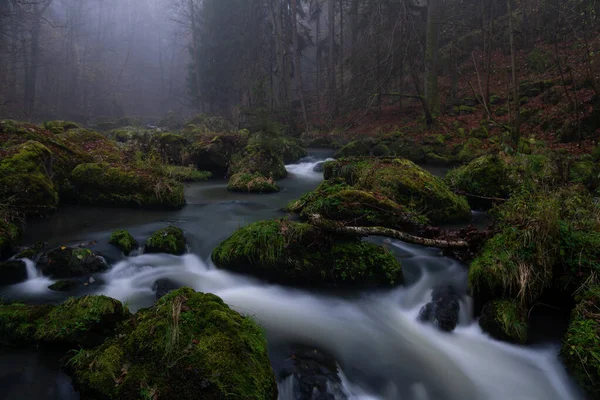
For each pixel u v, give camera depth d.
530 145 13.05
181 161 14.04
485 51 21.94
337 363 3.76
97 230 6.88
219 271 5.55
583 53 16.64
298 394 3.37
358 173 8.64
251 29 30.88
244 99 31.64
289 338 4.11
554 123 14.09
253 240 5.34
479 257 4.85
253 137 14.78
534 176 9.13
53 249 5.38
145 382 2.80
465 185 9.09
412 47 19.14
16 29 29.80
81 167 9.03
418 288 5.10
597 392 3.22
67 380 3.20
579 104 13.72
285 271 5.13
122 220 7.65
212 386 2.76
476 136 15.62
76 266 5.05
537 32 20.64
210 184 12.17
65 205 8.73
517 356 3.90
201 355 2.96
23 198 7.30
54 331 3.48
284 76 26.33
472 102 19.14
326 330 4.32
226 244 5.65
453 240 5.75
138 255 5.94
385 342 4.17
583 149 12.02
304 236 5.19
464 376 3.71
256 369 3.03
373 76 21.53
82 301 3.78
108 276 5.15
